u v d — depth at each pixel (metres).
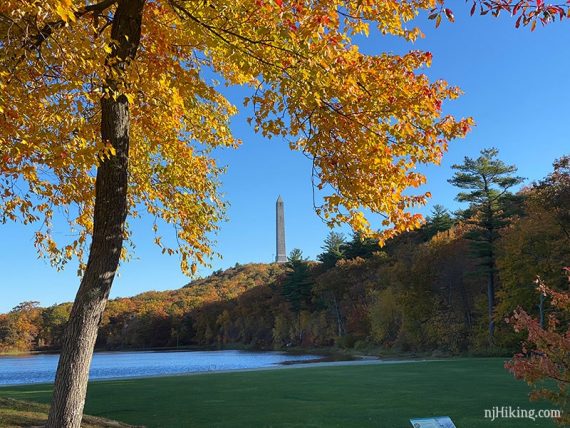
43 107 5.90
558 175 36.06
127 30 6.59
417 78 6.67
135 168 9.42
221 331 113.38
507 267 38.81
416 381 18.45
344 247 80.38
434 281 51.03
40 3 4.55
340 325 73.75
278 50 5.94
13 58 5.43
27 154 5.60
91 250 6.30
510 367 6.10
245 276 150.62
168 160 9.81
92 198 8.38
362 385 17.56
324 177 7.07
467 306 49.03
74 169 7.58
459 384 17.02
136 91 6.89
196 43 7.73
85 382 5.95
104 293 6.20
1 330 112.12
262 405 13.30
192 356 72.81
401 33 6.60
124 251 10.24
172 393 16.20
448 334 47.22
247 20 5.98
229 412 12.23
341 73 6.06
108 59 5.66
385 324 59.09
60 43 5.20
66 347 5.92
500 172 44.47
